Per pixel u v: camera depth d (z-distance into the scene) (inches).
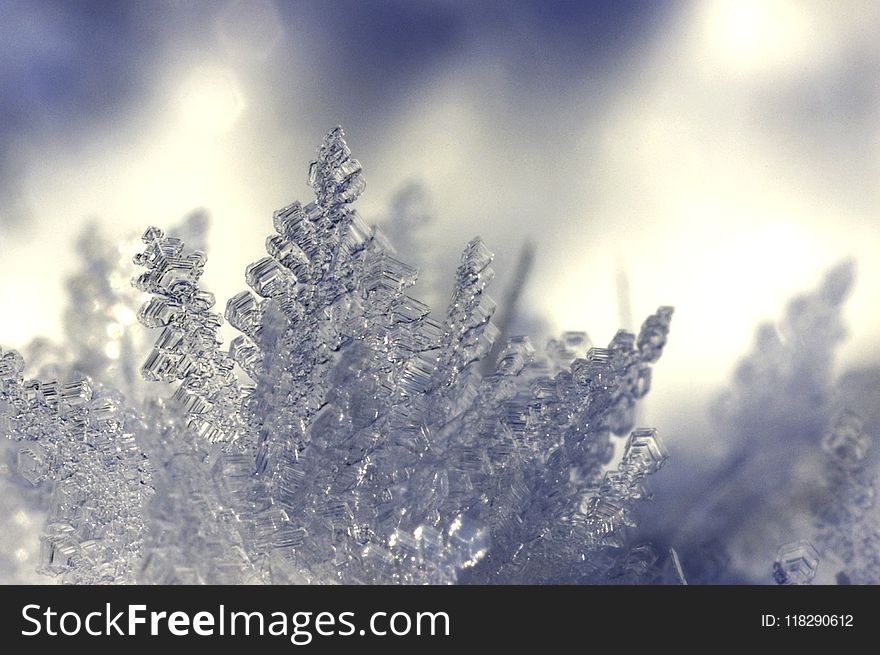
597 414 6.7
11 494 6.8
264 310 6.7
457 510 6.6
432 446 6.7
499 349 7.0
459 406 6.7
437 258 7.0
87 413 6.7
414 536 6.6
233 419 6.7
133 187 7.0
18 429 6.7
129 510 6.7
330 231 6.6
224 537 6.5
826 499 6.9
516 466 6.7
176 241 6.7
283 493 6.6
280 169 7.0
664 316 6.7
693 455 7.0
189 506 6.5
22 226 7.0
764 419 7.0
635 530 6.9
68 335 7.0
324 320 6.7
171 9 7.0
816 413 7.0
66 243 7.0
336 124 7.0
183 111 7.0
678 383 7.0
